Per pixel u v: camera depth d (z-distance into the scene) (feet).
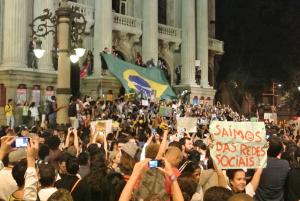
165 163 17.46
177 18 145.59
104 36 115.55
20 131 48.93
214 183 24.11
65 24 56.85
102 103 92.38
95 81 110.52
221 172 22.74
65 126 51.13
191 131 51.13
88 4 118.01
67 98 56.39
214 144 22.77
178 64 143.33
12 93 93.71
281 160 25.98
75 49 59.47
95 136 40.01
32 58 98.02
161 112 95.25
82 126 66.85
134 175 15.97
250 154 23.12
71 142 37.73
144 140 50.16
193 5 143.13
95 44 116.16
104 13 115.85
